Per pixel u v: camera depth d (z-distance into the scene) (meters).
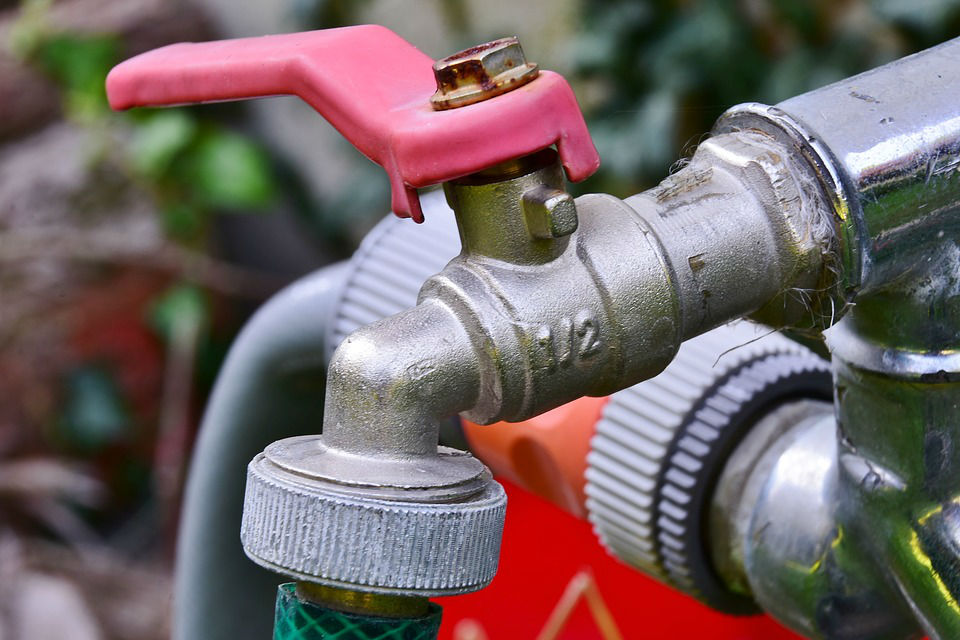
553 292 0.49
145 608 2.65
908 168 0.52
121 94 0.56
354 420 0.48
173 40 3.07
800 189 0.52
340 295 0.85
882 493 0.58
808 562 0.63
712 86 2.32
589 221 0.51
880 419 0.57
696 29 2.31
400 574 0.45
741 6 2.32
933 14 2.09
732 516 0.69
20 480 2.79
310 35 0.53
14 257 2.88
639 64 2.36
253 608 0.98
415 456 0.48
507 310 0.49
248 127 3.17
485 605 1.20
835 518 0.62
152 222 2.96
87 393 2.93
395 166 0.47
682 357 0.73
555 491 0.80
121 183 2.96
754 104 0.55
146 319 2.97
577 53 2.39
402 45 0.52
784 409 0.70
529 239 0.49
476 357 0.49
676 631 1.16
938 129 0.52
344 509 0.45
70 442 2.94
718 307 0.53
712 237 0.52
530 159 0.50
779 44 2.33
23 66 2.99
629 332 0.50
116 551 2.89
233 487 0.95
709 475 0.70
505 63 0.47
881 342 0.56
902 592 0.58
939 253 0.54
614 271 0.50
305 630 0.48
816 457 0.65
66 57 2.97
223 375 0.94
